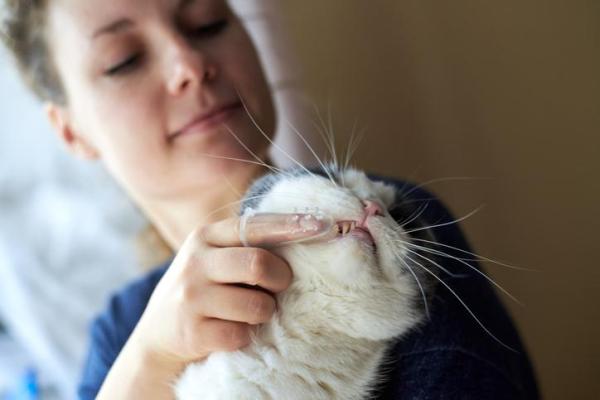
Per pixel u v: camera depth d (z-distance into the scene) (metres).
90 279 2.60
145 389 1.14
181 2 1.54
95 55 1.52
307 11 2.48
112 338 1.66
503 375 1.15
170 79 1.50
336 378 1.14
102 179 2.59
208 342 1.03
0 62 2.20
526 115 2.41
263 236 1.04
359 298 1.13
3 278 2.60
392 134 2.56
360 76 2.53
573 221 2.45
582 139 2.36
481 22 2.38
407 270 1.20
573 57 2.30
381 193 1.35
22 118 2.52
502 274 2.56
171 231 1.88
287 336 1.11
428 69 2.48
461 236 1.56
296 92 2.51
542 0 2.29
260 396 1.08
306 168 1.43
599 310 2.49
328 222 1.08
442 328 1.20
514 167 2.48
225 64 1.59
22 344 2.77
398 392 1.16
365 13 2.47
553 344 2.57
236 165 1.58
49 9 1.63
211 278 1.01
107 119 1.56
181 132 1.54
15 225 2.56
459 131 2.51
